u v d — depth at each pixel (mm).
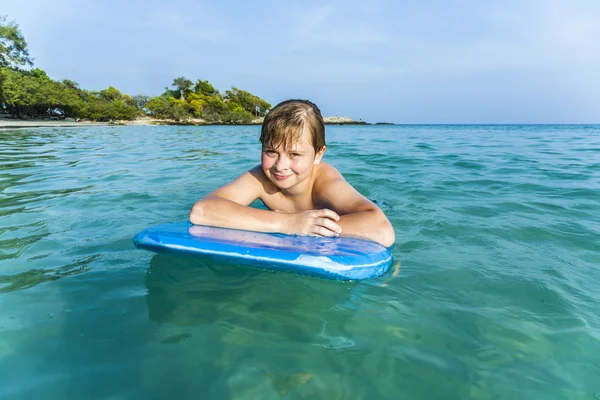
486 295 1585
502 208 2961
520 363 1177
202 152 7762
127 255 2006
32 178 4277
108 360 1177
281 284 1683
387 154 6996
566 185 3867
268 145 2031
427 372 1136
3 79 32375
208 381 1091
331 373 1128
